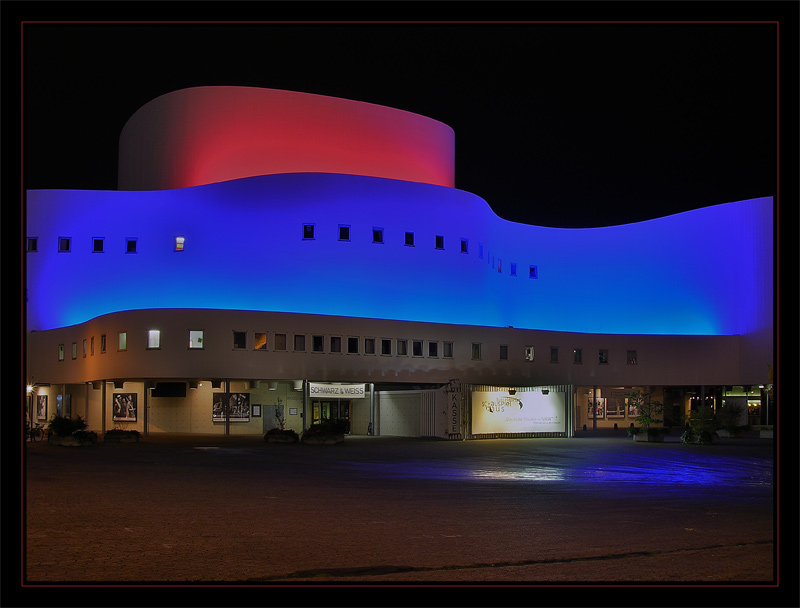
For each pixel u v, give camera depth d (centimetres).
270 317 4228
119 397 4719
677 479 2233
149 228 4934
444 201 5091
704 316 5959
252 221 4762
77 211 5103
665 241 6169
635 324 6169
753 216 5819
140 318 4103
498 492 1770
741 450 3394
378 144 5369
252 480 1939
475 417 3953
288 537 1126
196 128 5238
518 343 5094
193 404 4522
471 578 879
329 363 4366
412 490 1780
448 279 5041
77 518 1255
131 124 5741
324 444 3453
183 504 1455
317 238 4759
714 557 1018
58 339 4947
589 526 1266
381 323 4581
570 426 4244
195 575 877
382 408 4588
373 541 1102
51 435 3161
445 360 4788
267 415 4578
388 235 4891
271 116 5188
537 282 6144
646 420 4041
